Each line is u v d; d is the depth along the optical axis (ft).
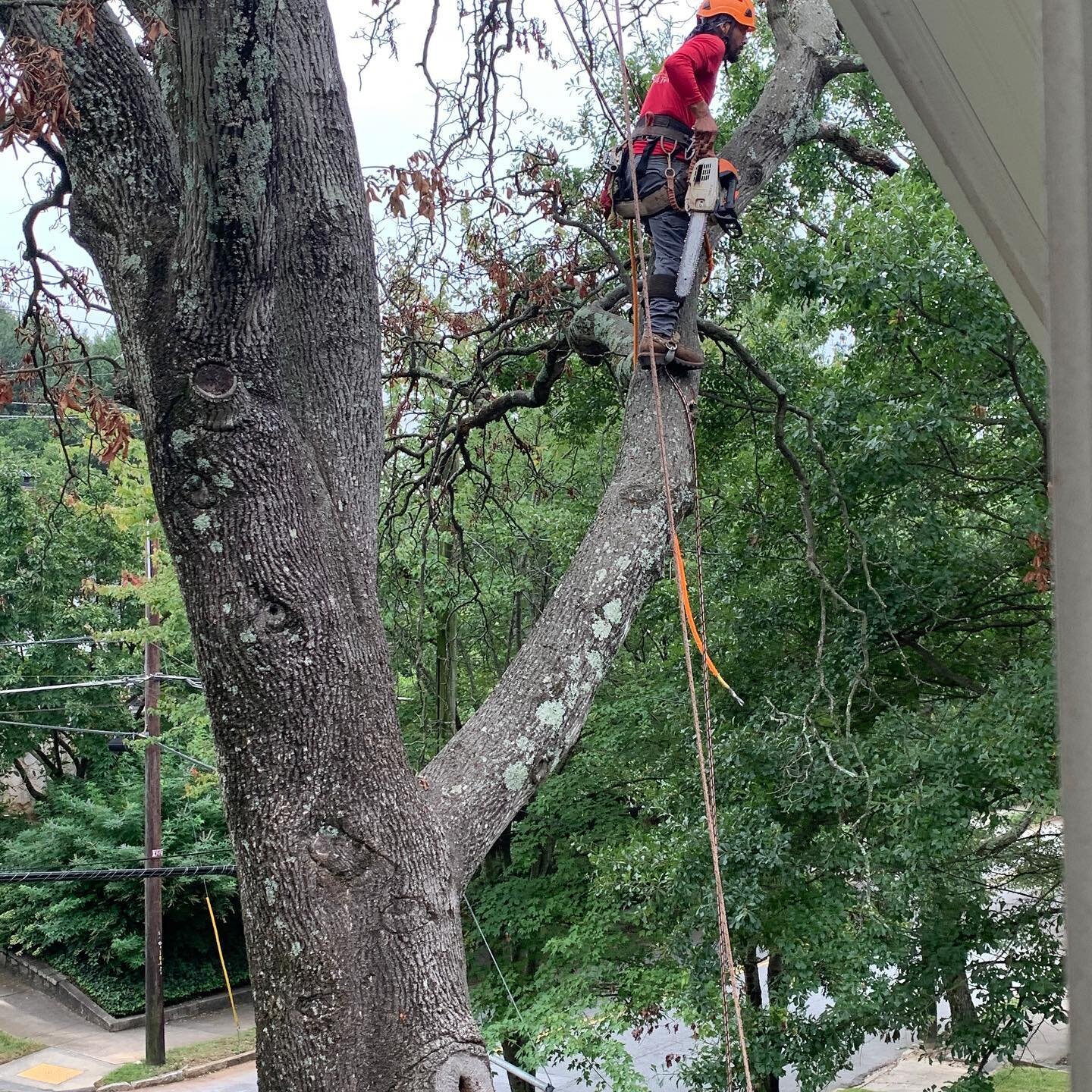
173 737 56.54
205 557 9.04
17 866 63.36
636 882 26.68
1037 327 2.98
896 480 23.65
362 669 9.35
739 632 27.78
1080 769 2.24
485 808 10.11
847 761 21.91
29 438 68.44
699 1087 26.13
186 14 7.84
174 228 9.50
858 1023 24.49
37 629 67.21
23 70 8.40
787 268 23.58
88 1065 53.83
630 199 12.96
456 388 23.71
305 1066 8.60
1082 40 2.29
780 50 17.20
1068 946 2.21
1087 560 2.27
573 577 11.75
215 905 63.77
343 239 10.36
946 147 3.01
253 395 9.09
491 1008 37.40
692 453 12.90
